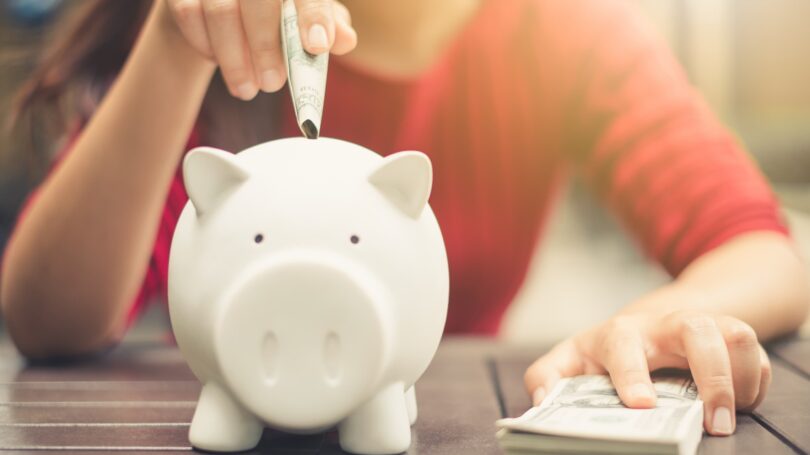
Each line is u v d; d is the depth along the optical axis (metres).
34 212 0.96
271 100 1.21
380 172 0.53
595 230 2.49
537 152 1.37
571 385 0.63
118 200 0.92
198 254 0.53
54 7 1.39
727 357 0.59
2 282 0.98
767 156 2.20
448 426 0.62
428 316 0.54
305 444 0.56
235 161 0.53
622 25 1.34
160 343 1.11
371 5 1.27
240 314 0.50
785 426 0.59
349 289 0.49
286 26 0.60
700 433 0.55
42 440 0.58
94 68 1.12
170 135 0.88
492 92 1.34
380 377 0.51
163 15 0.78
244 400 0.51
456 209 1.36
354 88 1.32
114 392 0.77
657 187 1.14
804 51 2.20
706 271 0.91
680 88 1.26
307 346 0.50
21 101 1.15
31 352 0.96
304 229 0.51
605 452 0.47
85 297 0.94
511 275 1.40
